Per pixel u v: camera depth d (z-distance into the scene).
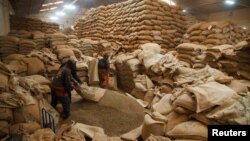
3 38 7.13
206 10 17.44
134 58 6.77
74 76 5.24
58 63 7.04
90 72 7.09
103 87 7.08
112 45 8.95
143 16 7.72
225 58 5.04
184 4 15.79
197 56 5.75
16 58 6.28
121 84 7.44
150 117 3.48
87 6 21.33
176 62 5.69
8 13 11.28
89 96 5.20
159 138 3.01
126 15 8.68
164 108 3.96
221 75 4.18
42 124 3.68
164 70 5.50
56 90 4.52
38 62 6.36
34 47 7.64
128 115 4.61
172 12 8.23
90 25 11.09
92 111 4.81
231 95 3.22
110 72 7.48
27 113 3.70
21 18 11.61
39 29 11.88
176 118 3.46
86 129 3.86
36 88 4.39
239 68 4.67
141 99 5.78
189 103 3.35
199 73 4.55
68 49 7.68
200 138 3.00
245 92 3.82
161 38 7.82
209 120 3.10
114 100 5.17
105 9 10.57
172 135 3.18
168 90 5.13
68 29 14.60
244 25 15.93
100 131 3.84
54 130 3.60
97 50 9.30
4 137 3.30
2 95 3.58
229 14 16.91
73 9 22.78
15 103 3.59
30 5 12.91
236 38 6.55
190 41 6.99
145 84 5.91
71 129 3.31
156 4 7.88
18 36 8.38
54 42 8.33
